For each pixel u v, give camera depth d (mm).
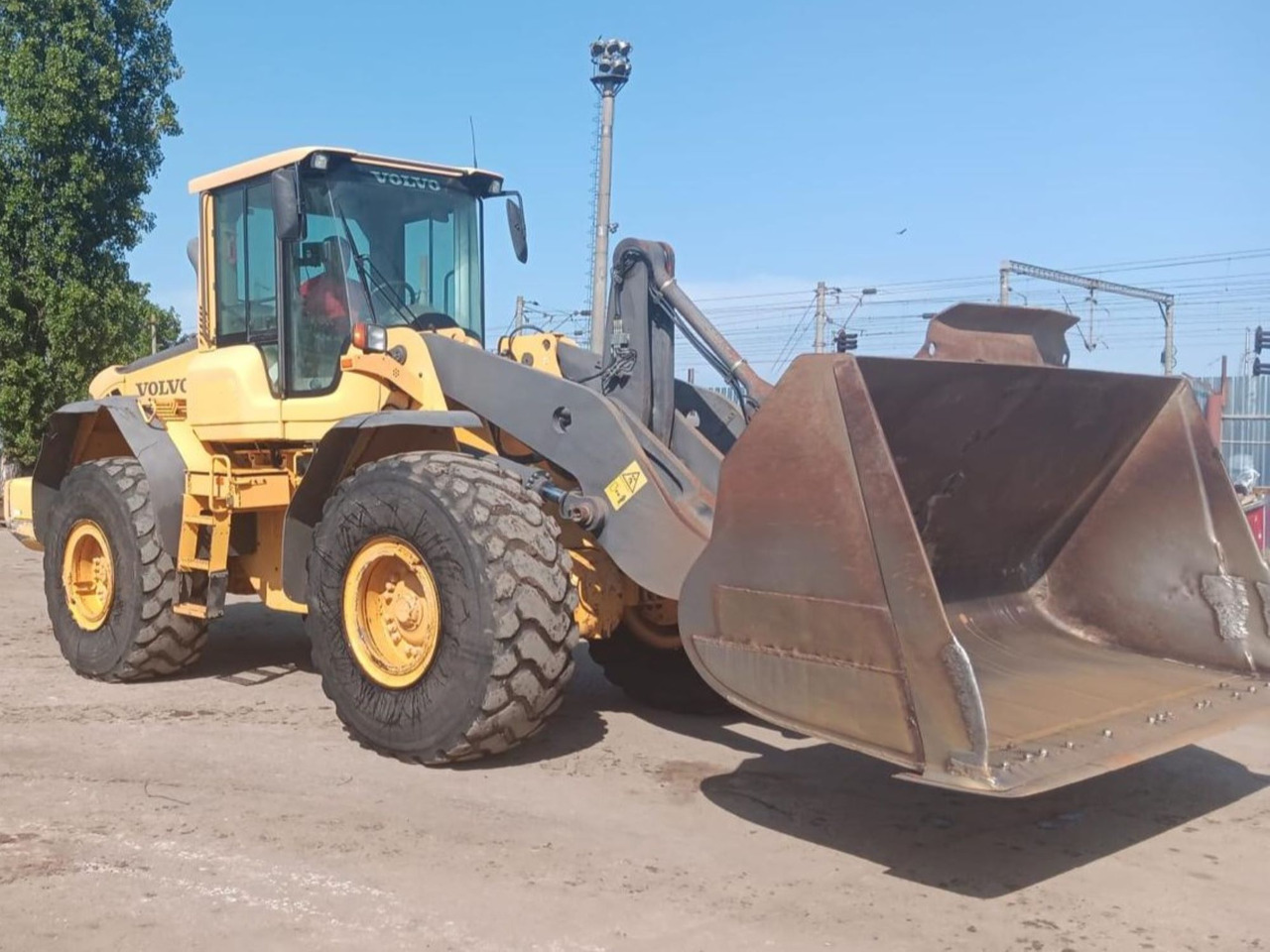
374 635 5004
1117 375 4594
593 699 6230
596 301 13844
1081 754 3592
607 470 4805
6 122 16391
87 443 7137
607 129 13773
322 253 5805
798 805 4500
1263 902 3682
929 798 4613
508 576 4523
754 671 3879
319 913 3475
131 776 4723
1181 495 4793
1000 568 5105
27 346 17031
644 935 3363
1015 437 4562
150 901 3543
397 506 4773
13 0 16078
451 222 6289
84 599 6637
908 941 3367
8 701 5992
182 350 6773
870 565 3553
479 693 4555
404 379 5363
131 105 17156
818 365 3707
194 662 6535
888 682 3504
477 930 3379
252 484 5973
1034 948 3344
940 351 4410
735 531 3934
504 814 4309
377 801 4426
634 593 5535
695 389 5805
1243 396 19281
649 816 4340
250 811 4316
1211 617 4660
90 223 17000
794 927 3438
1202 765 5156
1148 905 3646
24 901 3529
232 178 6152
